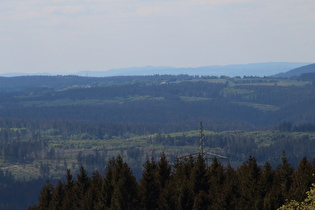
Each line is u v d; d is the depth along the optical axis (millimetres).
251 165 181000
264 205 159750
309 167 167125
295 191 159250
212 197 177000
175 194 181875
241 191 174000
